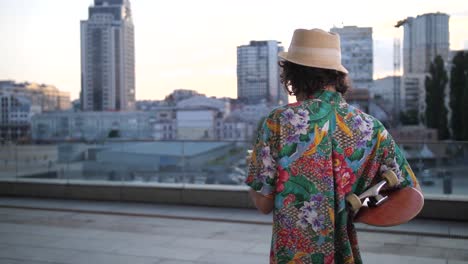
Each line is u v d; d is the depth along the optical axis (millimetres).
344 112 1881
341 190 1833
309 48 1927
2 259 5453
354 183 1881
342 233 1832
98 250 5852
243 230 6926
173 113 108562
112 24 176875
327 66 1907
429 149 7820
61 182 9680
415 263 5281
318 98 1894
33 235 6660
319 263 1797
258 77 95938
